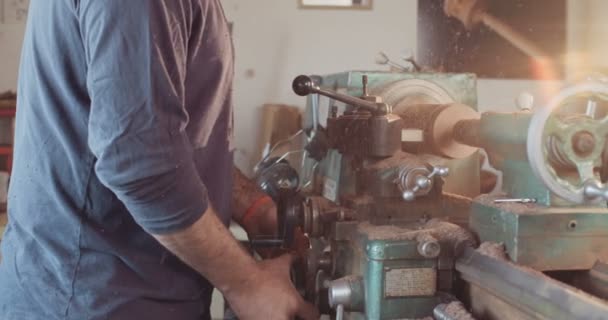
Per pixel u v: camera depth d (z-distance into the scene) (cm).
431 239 93
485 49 266
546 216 83
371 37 266
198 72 96
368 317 94
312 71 266
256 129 265
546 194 86
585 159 78
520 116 89
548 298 71
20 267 98
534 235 83
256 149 264
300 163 194
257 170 172
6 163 240
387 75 136
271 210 142
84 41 84
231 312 129
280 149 232
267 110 252
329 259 118
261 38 263
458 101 138
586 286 84
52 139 94
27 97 98
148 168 80
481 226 94
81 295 95
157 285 100
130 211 87
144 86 79
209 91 99
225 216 111
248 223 143
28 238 97
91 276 95
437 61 266
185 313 105
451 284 95
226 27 104
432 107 124
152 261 99
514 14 266
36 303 96
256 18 262
